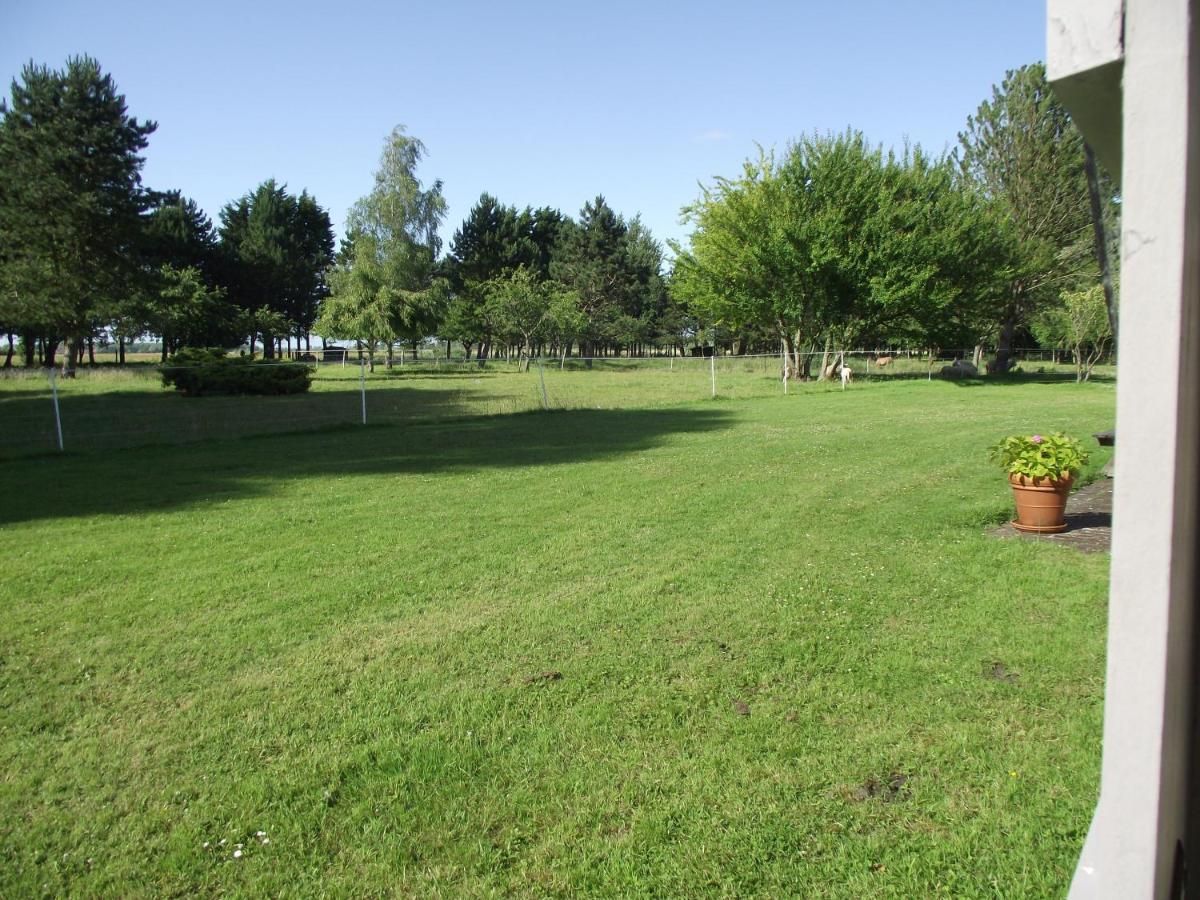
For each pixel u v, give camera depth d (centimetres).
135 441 1353
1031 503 646
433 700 361
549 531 685
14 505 812
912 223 2911
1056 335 3912
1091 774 287
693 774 295
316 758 312
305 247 6538
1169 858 129
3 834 269
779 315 3083
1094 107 133
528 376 3919
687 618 459
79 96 3512
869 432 1380
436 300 4791
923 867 240
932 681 369
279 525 715
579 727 332
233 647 430
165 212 5588
